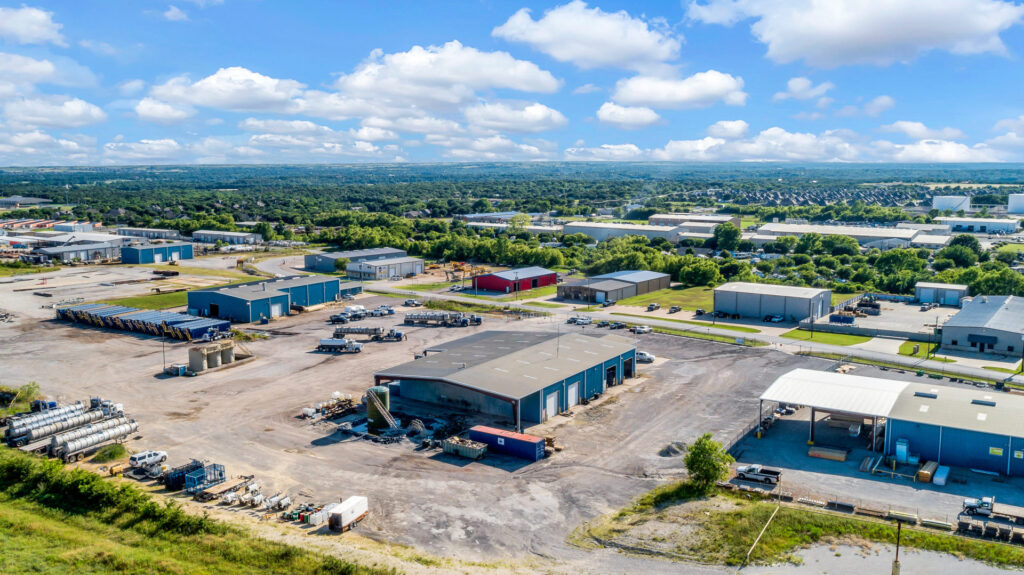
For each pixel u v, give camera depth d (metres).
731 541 44.81
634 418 68.94
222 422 66.94
